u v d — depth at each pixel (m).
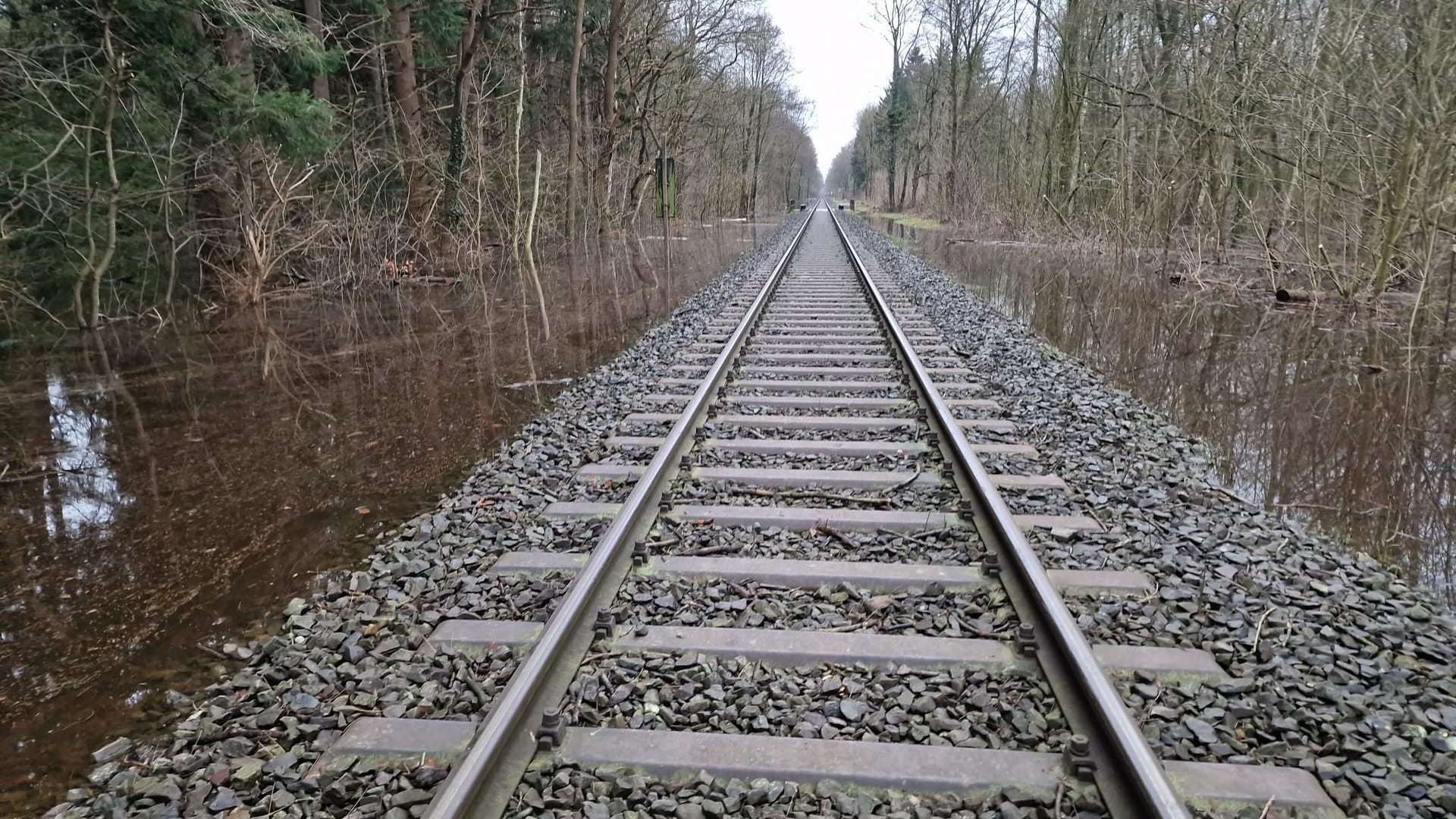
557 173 27.52
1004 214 35.16
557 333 12.26
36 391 8.79
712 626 3.62
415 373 9.60
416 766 2.83
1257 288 16.50
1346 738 2.90
